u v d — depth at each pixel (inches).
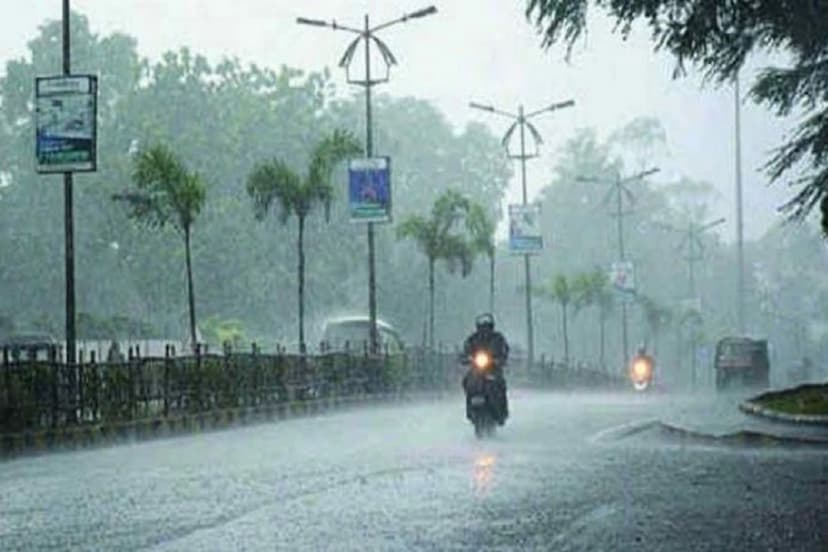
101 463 1672.0
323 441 2032.5
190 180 3134.8
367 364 3627.0
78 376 2129.7
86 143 2229.3
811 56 2345.0
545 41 1927.9
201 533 998.4
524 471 1473.9
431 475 1432.1
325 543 943.0
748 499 1201.4
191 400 2527.1
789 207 2613.2
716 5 1838.1
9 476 1497.3
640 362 5551.2
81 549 925.8
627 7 1865.2
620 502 1179.9
